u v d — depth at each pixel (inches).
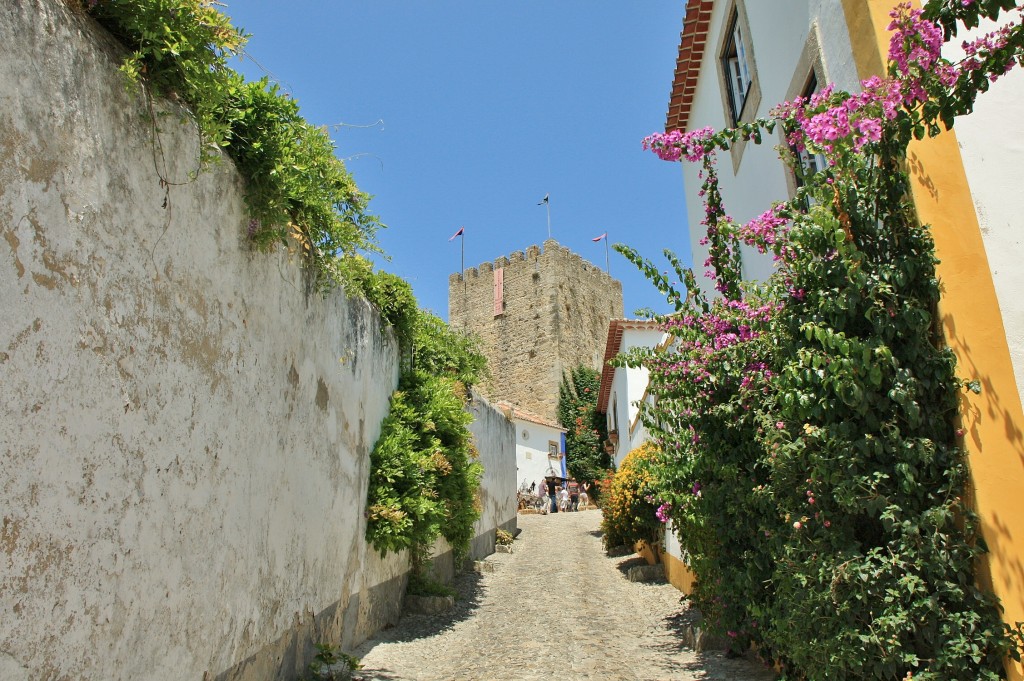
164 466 138.3
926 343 134.0
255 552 183.5
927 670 121.3
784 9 228.4
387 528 299.0
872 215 144.1
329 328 253.6
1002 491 126.4
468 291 1688.0
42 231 106.5
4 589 96.3
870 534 140.6
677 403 234.5
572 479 1355.8
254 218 181.5
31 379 103.0
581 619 349.4
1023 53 115.1
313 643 230.2
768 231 165.3
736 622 226.2
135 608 127.2
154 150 137.9
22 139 103.6
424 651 283.4
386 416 345.1
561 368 1467.8
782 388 152.9
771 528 184.2
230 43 143.4
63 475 108.9
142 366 131.6
